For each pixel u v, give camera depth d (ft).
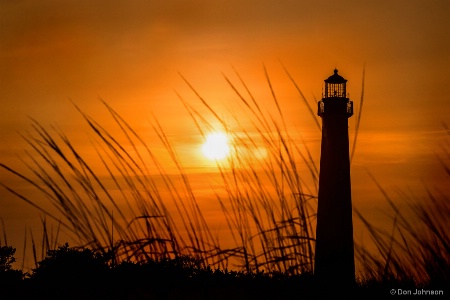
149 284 56.49
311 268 55.77
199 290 56.29
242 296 55.01
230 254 55.47
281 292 55.77
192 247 55.36
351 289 55.01
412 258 54.08
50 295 61.87
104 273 59.11
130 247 53.11
